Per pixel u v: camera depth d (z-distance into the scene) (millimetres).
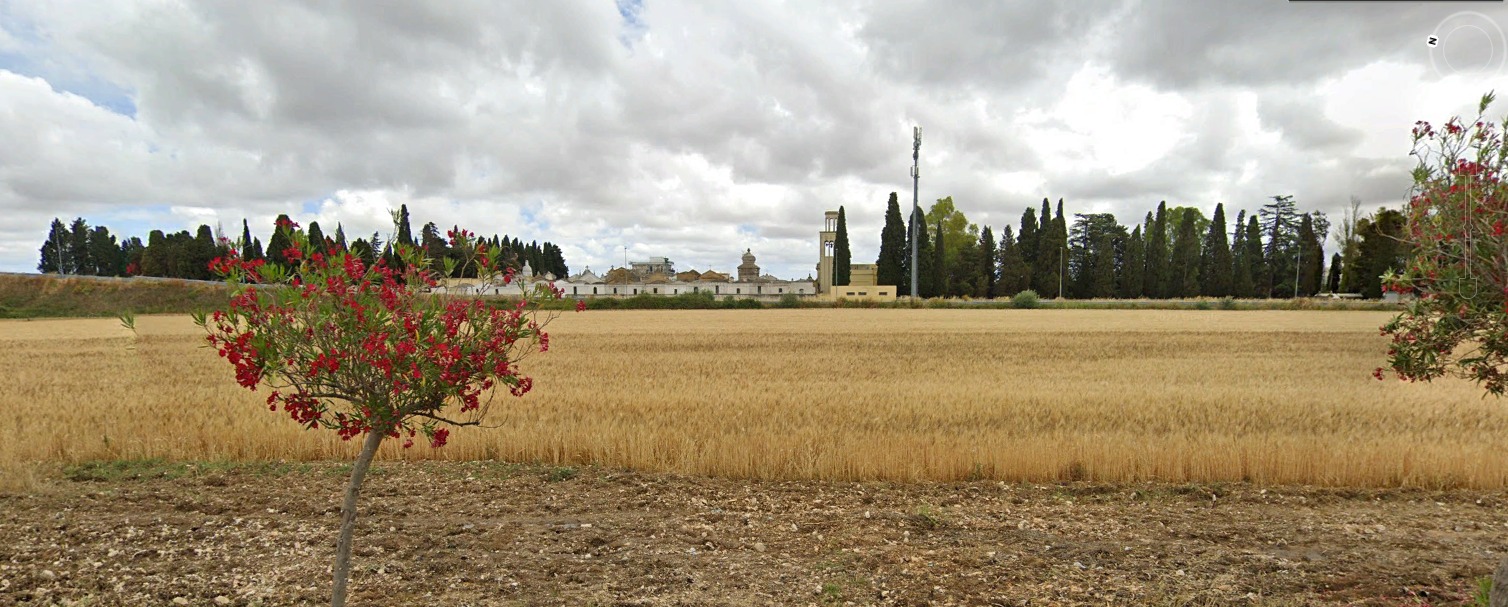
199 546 5766
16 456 8898
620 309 62125
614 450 9000
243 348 3537
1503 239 3730
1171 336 32469
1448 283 3918
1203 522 6578
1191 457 8383
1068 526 6453
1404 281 4289
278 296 3609
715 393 14516
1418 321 4422
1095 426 11422
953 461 8344
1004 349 26906
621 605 4699
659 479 8203
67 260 118312
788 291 102312
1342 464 8023
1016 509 7047
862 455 8398
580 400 13273
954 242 99938
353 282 3770
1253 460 8219
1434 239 4078
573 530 6246
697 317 50562
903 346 28156
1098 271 87625
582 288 101562
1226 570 5258
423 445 9211
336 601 4031
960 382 17062
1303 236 82250
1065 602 4750
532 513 6812
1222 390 15234
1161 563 5426
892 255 86875
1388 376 18297
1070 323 43031
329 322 3633
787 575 5242
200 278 75000
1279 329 36906
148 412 11875
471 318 3895
